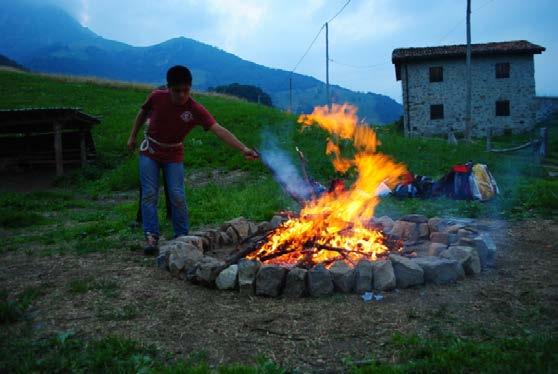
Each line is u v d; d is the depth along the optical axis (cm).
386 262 405
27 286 422
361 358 284
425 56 3209
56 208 1005
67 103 2784
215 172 1431
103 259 508
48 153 1623
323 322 338
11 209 948
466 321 331
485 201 877
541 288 396
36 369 269
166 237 620
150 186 532
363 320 339
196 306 373
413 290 398
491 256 477
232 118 2297
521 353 265
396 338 301
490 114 3250
